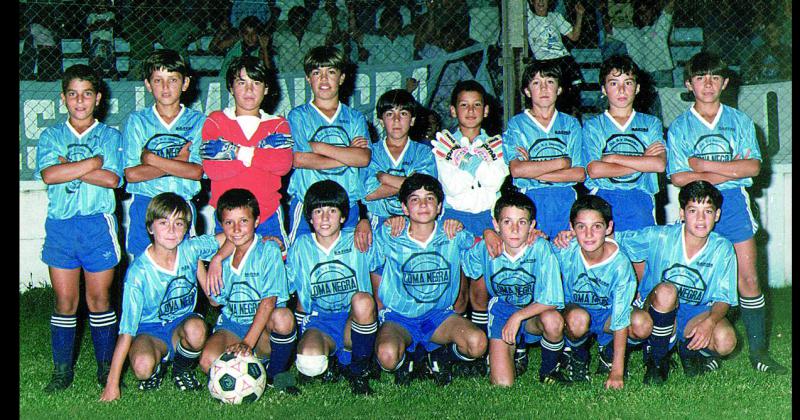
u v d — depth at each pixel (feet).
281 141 17.28
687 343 16.96
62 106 23.88
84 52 23.84
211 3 24.38
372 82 24.16
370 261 16.69
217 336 16.15
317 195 16.03
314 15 24.23
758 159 17.53
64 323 16.74
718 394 15.44
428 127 24.02
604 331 16.80
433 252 16.63
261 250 16.24
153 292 15.98
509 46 20.66
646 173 17.87
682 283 16.79
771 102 25.00
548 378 16.49
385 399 15.40
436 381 16.55
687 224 16.29
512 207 15.84
